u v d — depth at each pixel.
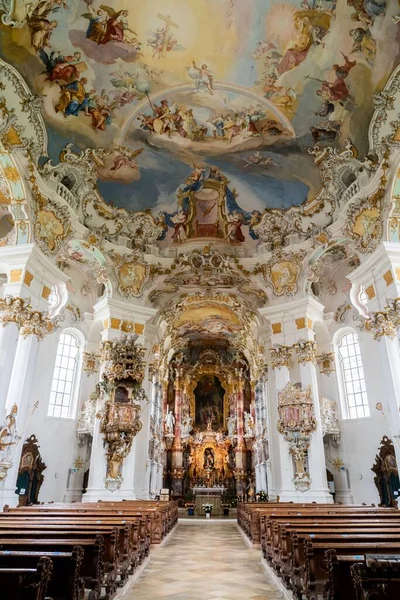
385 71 13.23
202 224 19.86
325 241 17.61
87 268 19.84
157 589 6.96
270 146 17.19
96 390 17.88
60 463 18.53
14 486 12.78
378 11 12.27
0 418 12.68
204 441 34.28
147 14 13.48
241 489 31.61
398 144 13.54
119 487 16.56
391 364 13.57
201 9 13.38
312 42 13.88
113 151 17.00
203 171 18.62
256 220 19.52
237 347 33.03
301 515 8.88
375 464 17.58
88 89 15.04
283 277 19.14
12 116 13.14
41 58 13.27
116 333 18.55
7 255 14.25
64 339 20.23
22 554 3.89
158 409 24.56
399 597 2.94
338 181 16.52
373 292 14.86
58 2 12.29
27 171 14.33
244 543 13.18
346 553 4.53
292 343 18.55
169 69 15.14
